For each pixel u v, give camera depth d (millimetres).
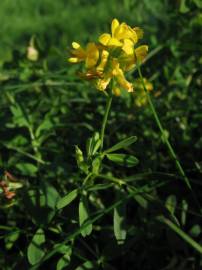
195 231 99
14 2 440
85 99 142
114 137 135
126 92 137
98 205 111
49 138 130
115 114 136
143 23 210
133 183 114
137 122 134
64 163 112
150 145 129
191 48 140
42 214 95
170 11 161
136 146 125
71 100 140
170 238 98
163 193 116
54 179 112
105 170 122
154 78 145
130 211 117
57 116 135
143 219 102
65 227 103
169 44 151
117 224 92
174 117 136
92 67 88
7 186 102
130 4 192
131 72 143
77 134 129
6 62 149
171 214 95
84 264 91
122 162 95
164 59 153
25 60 148
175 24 160
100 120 133
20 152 121
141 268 105
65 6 435
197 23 150
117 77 87
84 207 91
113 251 93
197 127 135
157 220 98
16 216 109
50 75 143
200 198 114
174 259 98
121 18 322
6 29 376
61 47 264
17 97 141
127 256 105
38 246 91
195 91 143
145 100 135
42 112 140
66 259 91
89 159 94
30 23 397
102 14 399
